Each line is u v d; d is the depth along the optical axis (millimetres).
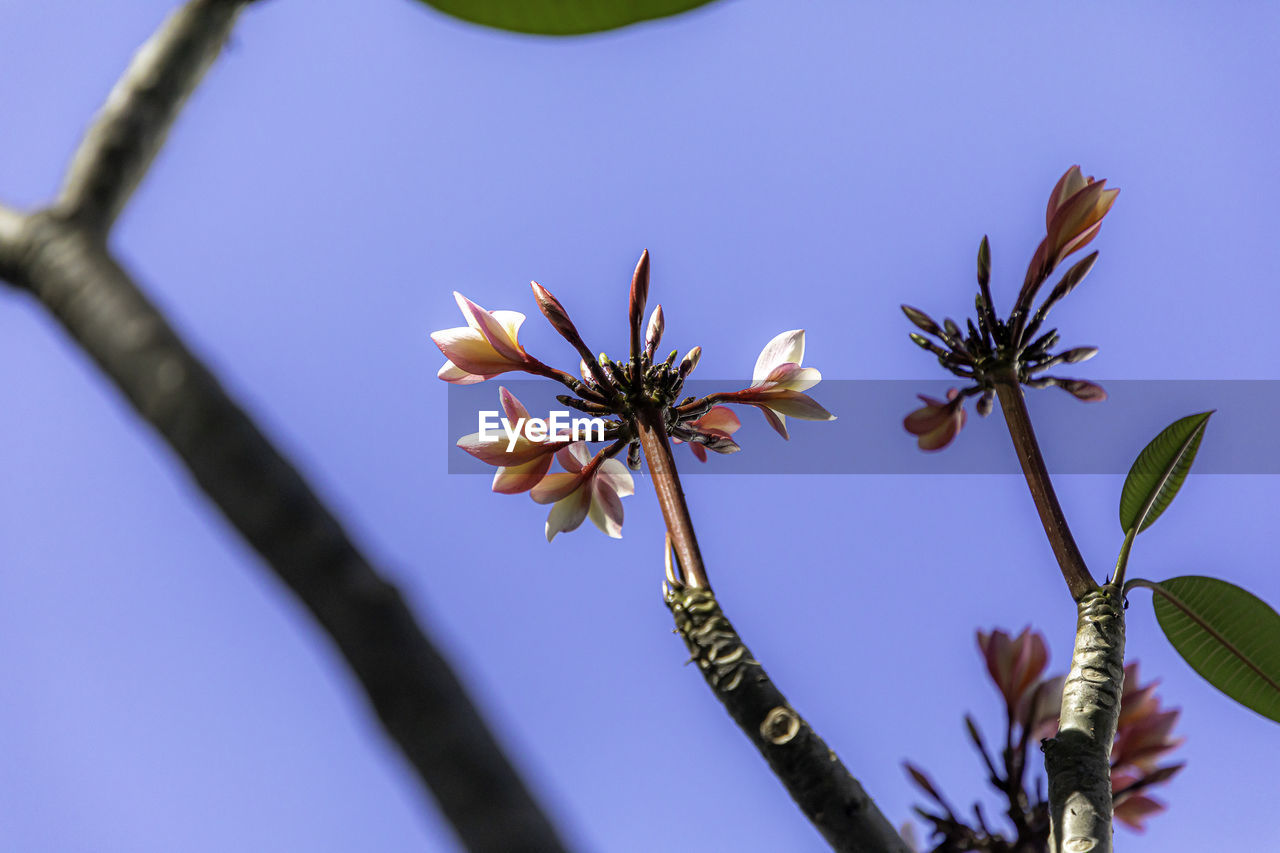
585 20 1846
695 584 1917
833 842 1850
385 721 896
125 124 1243
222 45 1467
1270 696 2082
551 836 871
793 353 2133
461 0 1844
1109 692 1952
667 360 2092
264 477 916
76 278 1012
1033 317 2102
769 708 1871
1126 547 2020
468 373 2094
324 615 912
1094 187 2092
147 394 938
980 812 2086
